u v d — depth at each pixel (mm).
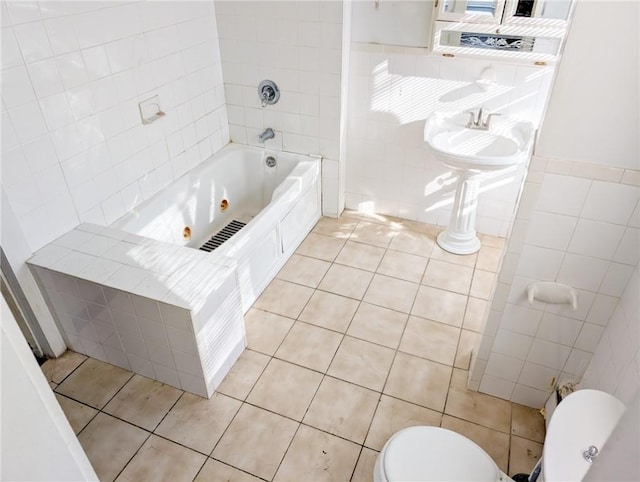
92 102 2328
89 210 2449
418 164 3246
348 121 3260
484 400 2230
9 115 1969
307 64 3004
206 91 3139
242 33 3045
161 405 2227
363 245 3266
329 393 2268
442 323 2641
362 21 2875
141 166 2721
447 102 2947
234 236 2547
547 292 1808
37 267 2162
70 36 2143
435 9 2617
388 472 1546
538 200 1669
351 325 2635
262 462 1989
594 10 1347
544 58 2547
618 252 1656
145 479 1937
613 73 1406
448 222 3402
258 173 3473
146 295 1999
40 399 581
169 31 2707
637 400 463
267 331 2604
